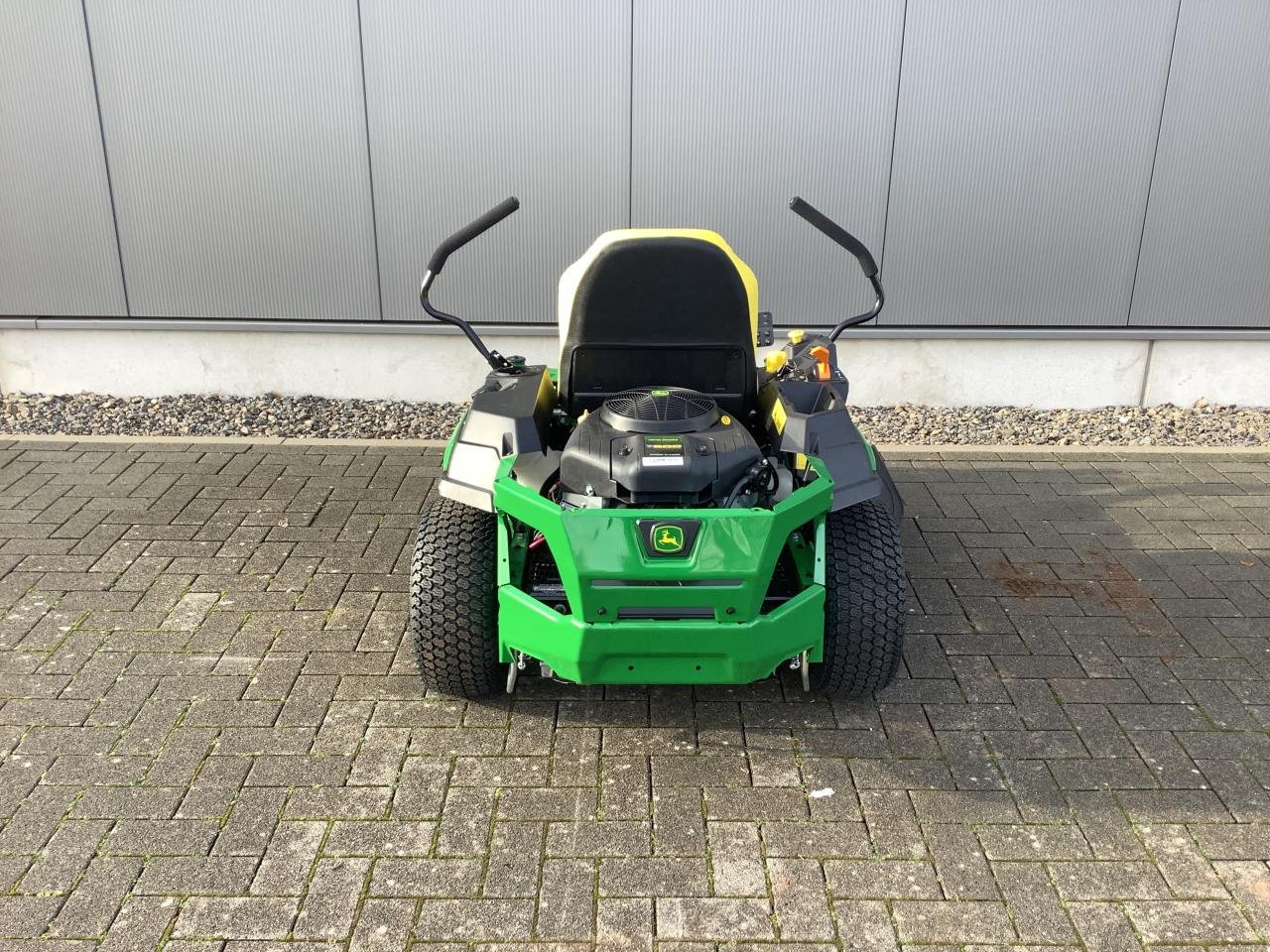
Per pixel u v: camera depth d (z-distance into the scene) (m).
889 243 6.38
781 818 2.97
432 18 5.96
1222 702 3.55
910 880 2.75
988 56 6.03
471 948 2.53
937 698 3.56
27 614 4.05
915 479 5.59
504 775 3.14
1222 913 2.64
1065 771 3.19
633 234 3.39
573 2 5.93
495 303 6.54
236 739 3.30
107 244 6.43
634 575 2.85
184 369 6.70
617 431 3.26
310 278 6.50
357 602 4.18
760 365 6.65
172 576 4.38
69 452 5.81
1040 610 4.18
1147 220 6.34
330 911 2.63
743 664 2.97
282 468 5.62
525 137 6.19
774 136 6.18
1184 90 6.08
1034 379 6.68
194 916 2.62
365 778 3.12
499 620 3.19
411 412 6.55
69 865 2.78
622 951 2.52
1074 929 2.59
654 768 3.19
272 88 6.11
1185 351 6.61
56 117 6.16
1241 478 5.60
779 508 2.96
